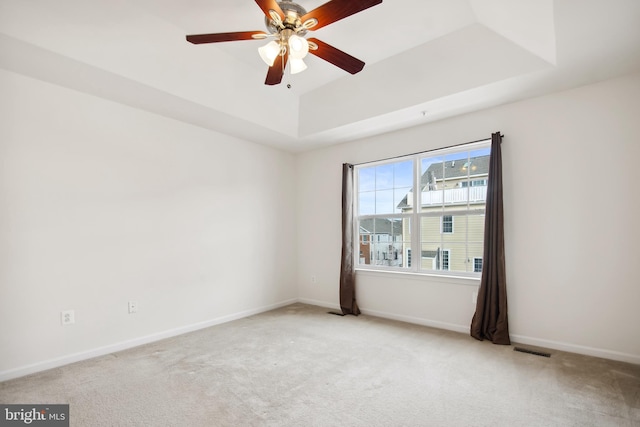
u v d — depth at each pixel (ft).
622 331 8.38
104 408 6.36
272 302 14.62
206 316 11.87
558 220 9.30
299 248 16.03
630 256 8.30
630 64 7.80
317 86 11.57
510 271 10.04
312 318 12.88
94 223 9.13
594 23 6.11
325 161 15.06
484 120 10.61
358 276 13.80
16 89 7.86
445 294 11.37
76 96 8.84
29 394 6.89
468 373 7.86
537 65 7.97
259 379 7.60
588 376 7.59
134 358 8.87
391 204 13.23
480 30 8.12
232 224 12.98
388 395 6.86
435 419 6.00
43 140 8.25
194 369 8.15
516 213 9.98
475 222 11.15
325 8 5.77
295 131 13.17
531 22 6.52
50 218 8.34
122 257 9.68
